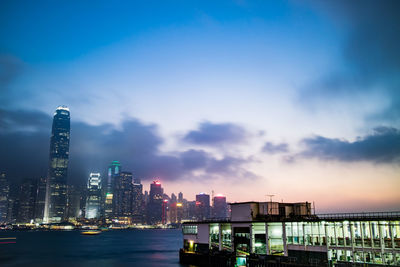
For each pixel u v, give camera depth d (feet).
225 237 353.51
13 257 638.12
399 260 218.59
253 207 326.03
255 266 287.28
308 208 340.80
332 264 246.88
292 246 278.46
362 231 238.68
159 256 628.69
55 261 562.66
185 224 410.11
